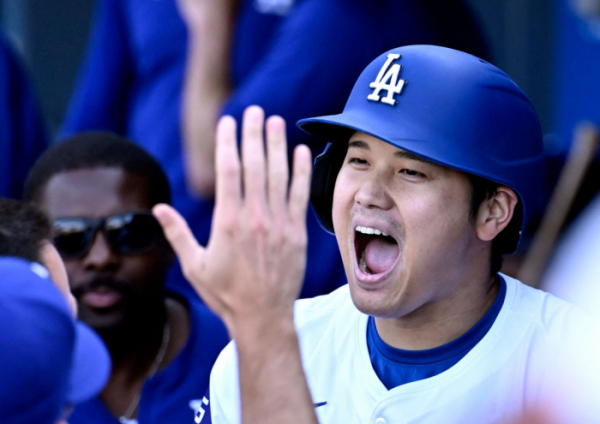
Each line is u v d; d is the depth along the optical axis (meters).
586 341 5.48
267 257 4.64
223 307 4.73
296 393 4.71
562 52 16.09
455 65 5.71
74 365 4.69
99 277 7.85
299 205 4.71
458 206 5.65
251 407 4.73
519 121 5.75
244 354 4.72
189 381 7.98
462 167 5.49
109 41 12.73
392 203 5.70
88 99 12.78
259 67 10.39
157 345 8.15
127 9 12.53
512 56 16.45
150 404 7.88
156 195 8.28
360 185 5.79
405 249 5.70
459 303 5.94
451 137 5.56
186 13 11.46
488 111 5.62
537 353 5.75
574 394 3.76
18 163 13.82
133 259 7.93
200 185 11.04
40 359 4.00
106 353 4.91
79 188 7.93
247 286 4.65
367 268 6.23
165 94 12.03
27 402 3.97
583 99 15.88
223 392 6.34
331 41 9.84
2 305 4.00
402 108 5.67
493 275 6.11
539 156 5.92
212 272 4.65
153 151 12.06
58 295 4.29
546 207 11.81
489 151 5.60
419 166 5.60
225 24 11.13
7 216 4.93
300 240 4.70
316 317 6.59
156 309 8.12
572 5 15.08
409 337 6.05
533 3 16.20
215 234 4.64
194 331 8.20
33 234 4.94
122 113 12.96
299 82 9.85
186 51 11.88
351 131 6.25
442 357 5.96
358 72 9.91
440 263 5.70
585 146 10.44
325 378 6.29
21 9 18.11
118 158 8.12
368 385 6.07
